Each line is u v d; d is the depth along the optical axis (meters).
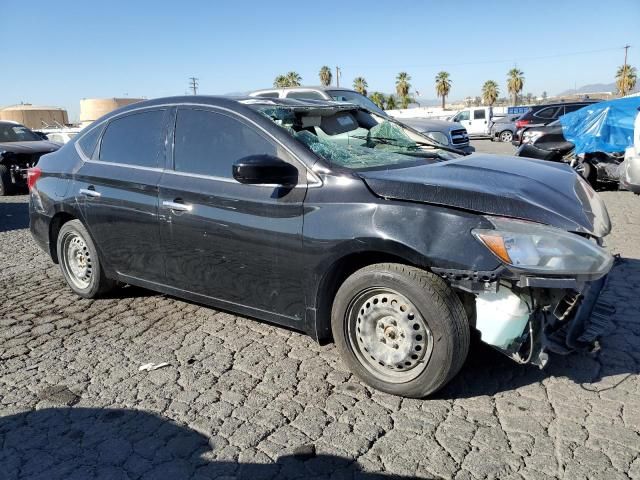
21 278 5.95
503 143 27.36
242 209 3.66
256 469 2.69
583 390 3.30
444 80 72.19
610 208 8.94
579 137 10.84
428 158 4.05
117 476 2.67
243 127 3.82
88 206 4.67
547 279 2.86
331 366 3.71
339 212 3.29
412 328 3.15
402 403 3.23
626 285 5.03
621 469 2.60
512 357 3.10
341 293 3.35
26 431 3.06
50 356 3.98
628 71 67.94
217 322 4.52
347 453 2.79
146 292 5.28
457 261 2.96
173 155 4.17
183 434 2.99
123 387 3.51
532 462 2.67
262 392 3.40
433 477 2.60
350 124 4.54
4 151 12.23
